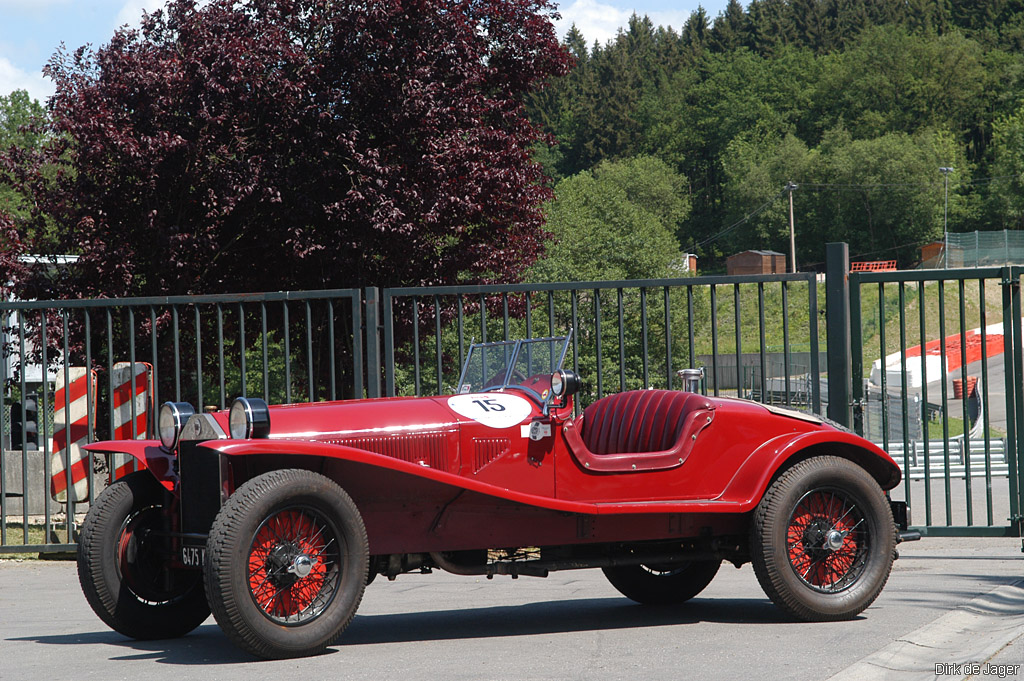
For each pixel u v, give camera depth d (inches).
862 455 252.8
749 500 236.7
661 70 6432.1
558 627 237.5
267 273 629.0
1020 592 268.4
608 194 2751.0
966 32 6200.8
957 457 842.2
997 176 4768.7
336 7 619.2
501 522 227.0
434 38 614.2
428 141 595.2
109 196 583.5
